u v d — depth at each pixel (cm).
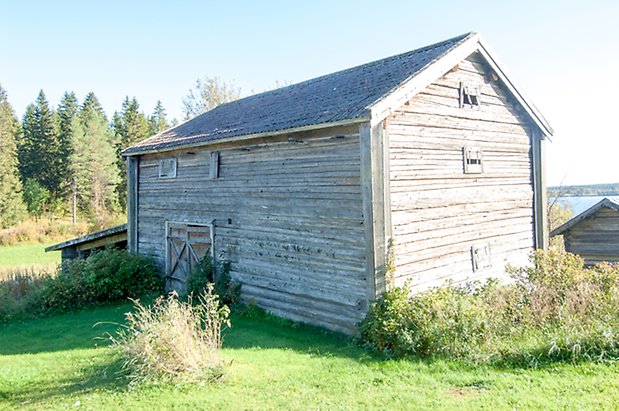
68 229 3844
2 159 4209
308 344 838
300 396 563
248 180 1120
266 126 1007
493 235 1115
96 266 1364
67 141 4931
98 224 3897
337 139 907
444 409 513
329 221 926
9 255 2862
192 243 1302
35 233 3631
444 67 947
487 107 1125
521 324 765
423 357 713
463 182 1041
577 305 773
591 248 1405
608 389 545
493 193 1125
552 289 813
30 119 5488
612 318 719
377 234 834
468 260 1039
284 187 1025
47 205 4778
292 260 1009
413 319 746
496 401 527
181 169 1347
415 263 913
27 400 604
